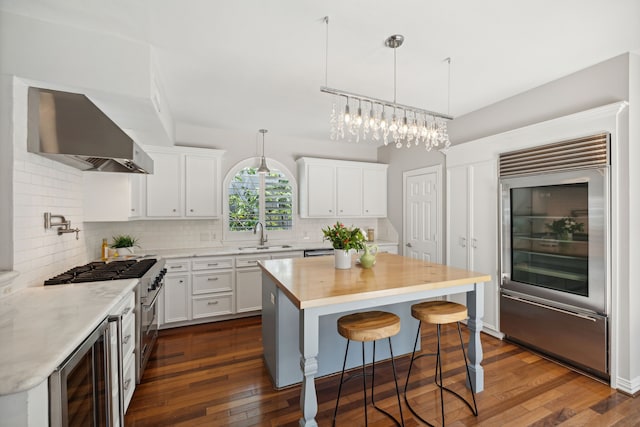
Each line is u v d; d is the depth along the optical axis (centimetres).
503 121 323
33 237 194
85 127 200
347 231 244
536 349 290
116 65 205
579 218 250
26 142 188
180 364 266
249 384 234
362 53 231
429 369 255
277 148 477
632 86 227
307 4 175
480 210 341
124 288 189
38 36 186
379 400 213
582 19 189
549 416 196
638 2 173
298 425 188
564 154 258
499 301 317
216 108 352
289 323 230
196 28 198
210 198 399
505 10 181
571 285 255
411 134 240
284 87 295
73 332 123
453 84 287
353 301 176
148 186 364
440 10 181
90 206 280
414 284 194
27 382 91
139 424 189
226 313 377
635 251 225
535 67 253
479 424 188
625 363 224
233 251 382
